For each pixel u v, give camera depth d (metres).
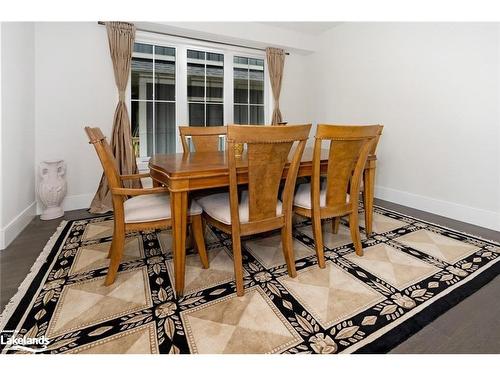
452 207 2.89
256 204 1.56
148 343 1.20
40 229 2.53
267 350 1.16
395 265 1.88
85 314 1.38
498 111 2.50
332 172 1.85
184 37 3.61
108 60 3.17
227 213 1.62
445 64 2.85
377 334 1.25
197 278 1.72
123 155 3.19
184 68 3.71
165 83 3.62
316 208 1.84
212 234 2.44
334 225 2.45
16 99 2.42
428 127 3.05
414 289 1.60
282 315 1.38
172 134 3.72
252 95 4.30
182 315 1.38
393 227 2.61
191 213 1.73
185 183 1.48
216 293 1.56
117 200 1.58
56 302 1.46
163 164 1.74
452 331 1.26
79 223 2.69
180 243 1.51
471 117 2.68
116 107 3.22
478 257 1.99
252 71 4.27
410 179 3.28
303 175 1.92
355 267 1.86
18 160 2.46
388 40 3.39
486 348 1.17
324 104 4.38
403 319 1.34
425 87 3.05
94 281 1.68
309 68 4.59
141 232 2.45
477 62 2.60
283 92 4.50
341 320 1.34
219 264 1.91
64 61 2.97
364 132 1.81
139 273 1.78
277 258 2.00
